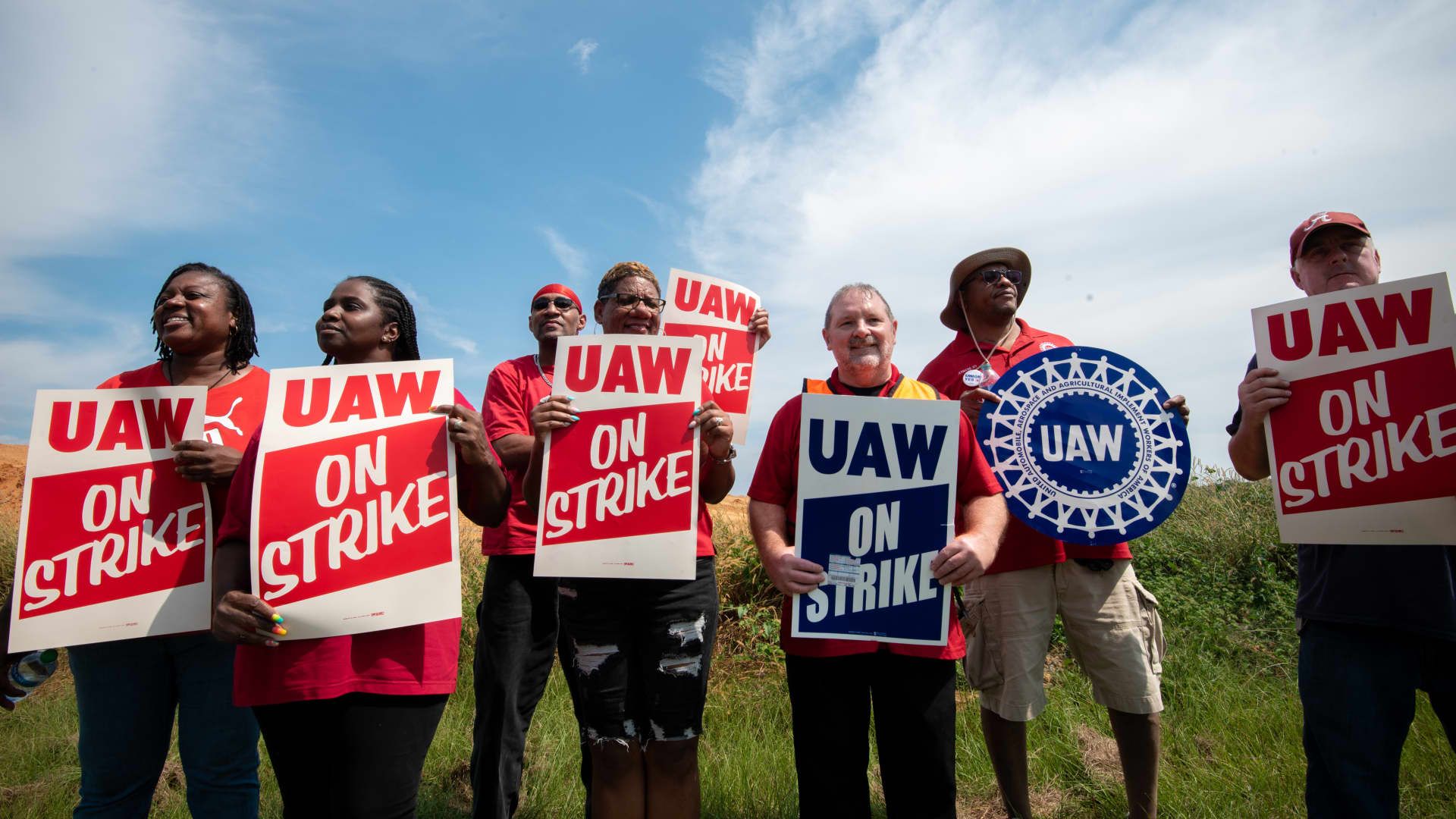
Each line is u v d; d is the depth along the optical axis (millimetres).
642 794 3066
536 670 3924
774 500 3225
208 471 2988
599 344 3270
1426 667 2844
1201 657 5730
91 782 2941
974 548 2938
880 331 3285
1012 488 3469
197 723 2967
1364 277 3240
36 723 5809
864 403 3062
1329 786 2885
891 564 2975
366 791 2576
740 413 5059
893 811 2967
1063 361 3561
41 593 2865
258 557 2637
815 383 3396
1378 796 2773
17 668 3105
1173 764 4355
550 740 4977
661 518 3119
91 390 3043
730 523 9031
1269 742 4551
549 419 3176
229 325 3404
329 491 2754
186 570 2988
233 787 2988
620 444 3189
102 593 2908
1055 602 3840
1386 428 2939
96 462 2990
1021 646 3752
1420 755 4133
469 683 6105
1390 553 2846
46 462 2951
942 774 2922
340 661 2645
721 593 7082
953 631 3094
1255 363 3314
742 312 5207
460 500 3156
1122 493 3432
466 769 4773
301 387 2842
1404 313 2980
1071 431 3500
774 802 4230
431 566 2770
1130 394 3508
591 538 3096
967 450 3227
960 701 5375
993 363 4098
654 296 3883
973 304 4215
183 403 3086
